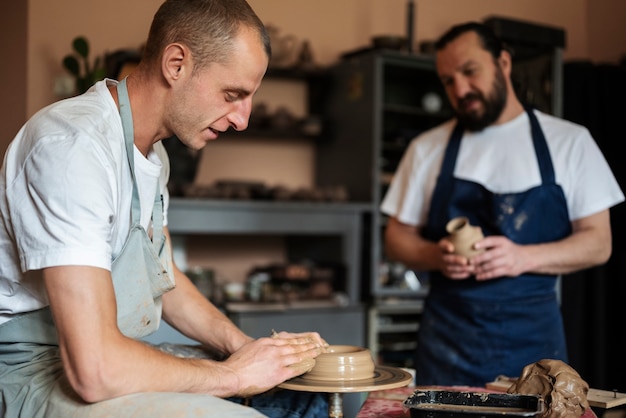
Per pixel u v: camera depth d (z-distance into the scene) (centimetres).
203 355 180
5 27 448
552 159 257
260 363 150
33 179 135
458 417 130
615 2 563
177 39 144
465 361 255
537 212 254
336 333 427
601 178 254
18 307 151
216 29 142
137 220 153
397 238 282
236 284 447
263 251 485
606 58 570
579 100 462
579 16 577
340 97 470
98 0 435
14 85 434
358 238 441
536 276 251
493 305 251
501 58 266
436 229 271
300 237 480
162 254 170
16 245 145
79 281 129
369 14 511
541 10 574
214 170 468
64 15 428
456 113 270
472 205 264
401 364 457
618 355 455
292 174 490
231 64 144
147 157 159
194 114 148
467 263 243
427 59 458
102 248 133
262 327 405
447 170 271
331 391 148
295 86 491
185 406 129
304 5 493
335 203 442
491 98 259
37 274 148
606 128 462
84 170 134
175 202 395
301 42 491
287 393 178
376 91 440
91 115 144
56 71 425
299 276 439
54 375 147
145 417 128
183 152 417
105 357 129
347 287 439
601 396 172
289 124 460
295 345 159
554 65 410
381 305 436
